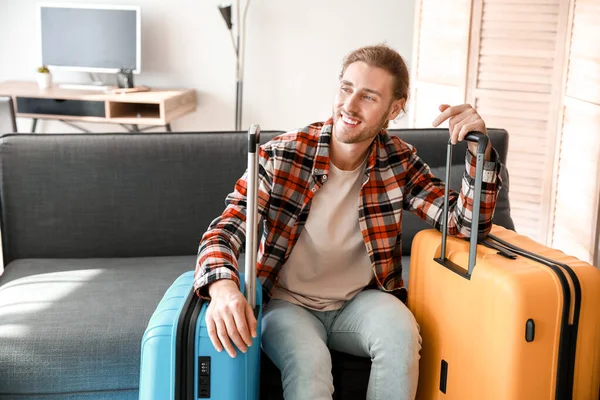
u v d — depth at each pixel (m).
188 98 5.00
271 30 5.01
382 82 1.68
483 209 1.71
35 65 5.19
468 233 1.72
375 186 1.79
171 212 2.52
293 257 1.81
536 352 1.51
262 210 1.74
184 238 2.53
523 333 1.49
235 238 1.67
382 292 1.80
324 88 5.07
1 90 4.79
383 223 1.80
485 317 1.56
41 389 1.90
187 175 2.52
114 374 1.92
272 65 5.07
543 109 3.56
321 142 1.76
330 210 1.78
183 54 5.09
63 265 2.39
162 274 2.31
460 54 3.85
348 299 1.83
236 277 1.55
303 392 1.58
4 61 5.20
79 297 2.12
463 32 3.80
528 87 3.59
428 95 4.19
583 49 3.28
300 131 1.80
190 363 1.47
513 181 3.70
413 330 1.67
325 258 1.80
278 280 1.84
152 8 5.03
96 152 2.48
